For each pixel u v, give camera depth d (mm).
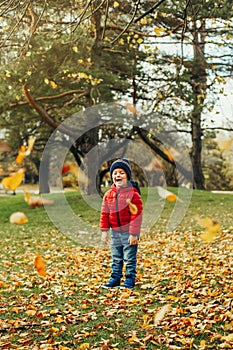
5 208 20250
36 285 6941
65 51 12906
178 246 10195
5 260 9539
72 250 10492
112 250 6531
